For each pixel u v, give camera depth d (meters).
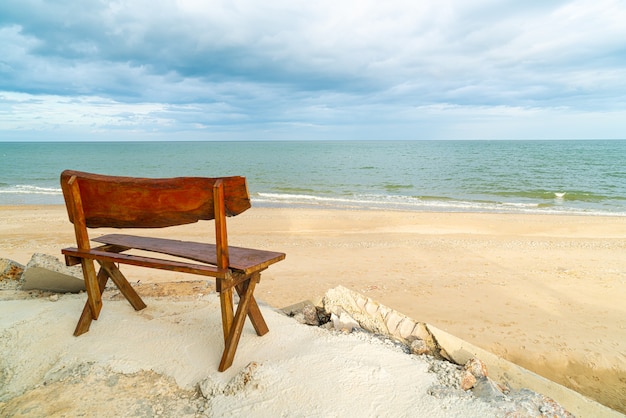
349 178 38.81
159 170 50.50
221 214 2.60
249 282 3.04
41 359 3.04
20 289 4.50
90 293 3.33
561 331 6.77
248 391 2.61
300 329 3.49
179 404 2.58
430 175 41.47
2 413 2.48
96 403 2.56
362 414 2.43
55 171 44.91
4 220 15.88
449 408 2.47
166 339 3.25
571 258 11.34
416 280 9.24
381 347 3.23
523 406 2.47
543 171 44.94
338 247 12.28
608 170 45.69
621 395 5.15
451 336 3.73
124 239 3.69
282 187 31.39
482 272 9.95
